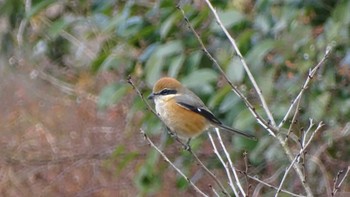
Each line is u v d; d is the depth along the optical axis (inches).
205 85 421.4
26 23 531.2
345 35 408.5
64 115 572.4
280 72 426.3
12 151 575.2
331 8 432.1
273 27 417.4
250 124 402.0
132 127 526.3
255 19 421.7
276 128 297.1
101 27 482.6
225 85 406.6
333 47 397.4
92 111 559.5
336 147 460.1
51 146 568.1
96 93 565.0
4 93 610.2
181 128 396.8
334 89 422.0
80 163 557.0
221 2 438.3
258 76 405.7
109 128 547.8
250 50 406.6
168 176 519.8
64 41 565.0
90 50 550.0
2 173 574.6
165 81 400.2
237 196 286.5
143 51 457.7
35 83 593.6
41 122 579.5
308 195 283.6
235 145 420.2
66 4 510.3
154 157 446.3
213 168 484.4
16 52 573.0
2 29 553.0
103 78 556.4
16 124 584.1
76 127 562.9
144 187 458.3
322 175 457.7
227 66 400.8
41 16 535.2
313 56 407.5
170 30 434.3
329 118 419.5
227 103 403.5
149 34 452.1
